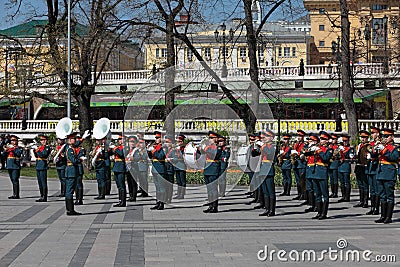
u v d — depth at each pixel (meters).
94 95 45.12
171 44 29.11
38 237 13.20
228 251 11.61
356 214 17.47
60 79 35.97
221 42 40.84
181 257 11.04
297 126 38.59
